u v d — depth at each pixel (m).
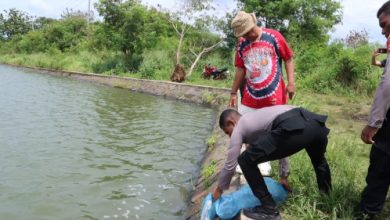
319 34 21.11
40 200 5.81
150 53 25.94
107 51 31.27
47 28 44.19
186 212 5.49
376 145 3.62
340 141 6.75
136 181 6.75
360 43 18.47
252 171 3.60
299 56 17.38
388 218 3.88
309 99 12.20
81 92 19.08
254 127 3.62
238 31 4.23
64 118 12.08
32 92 18.06
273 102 4.31
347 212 3.88
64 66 31.05
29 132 9.95
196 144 9.53
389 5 3.50
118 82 22.81
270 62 4.28
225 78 21.00
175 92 18.81
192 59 24.98
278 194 4.14
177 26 26.69
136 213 5.52
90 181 6.66
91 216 5.38
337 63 14.84
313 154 3.94
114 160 7.90
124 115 13.20
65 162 7.61
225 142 7.65
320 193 4.18
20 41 47.84
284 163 4.31
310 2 20.56
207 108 15.73
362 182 4.74
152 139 9.86
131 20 25.55
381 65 4.25
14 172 6.92
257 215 3.70
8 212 5.39
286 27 21.45
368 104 11.80
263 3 21.67
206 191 5.54
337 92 13.89
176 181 6.84
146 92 20.30
